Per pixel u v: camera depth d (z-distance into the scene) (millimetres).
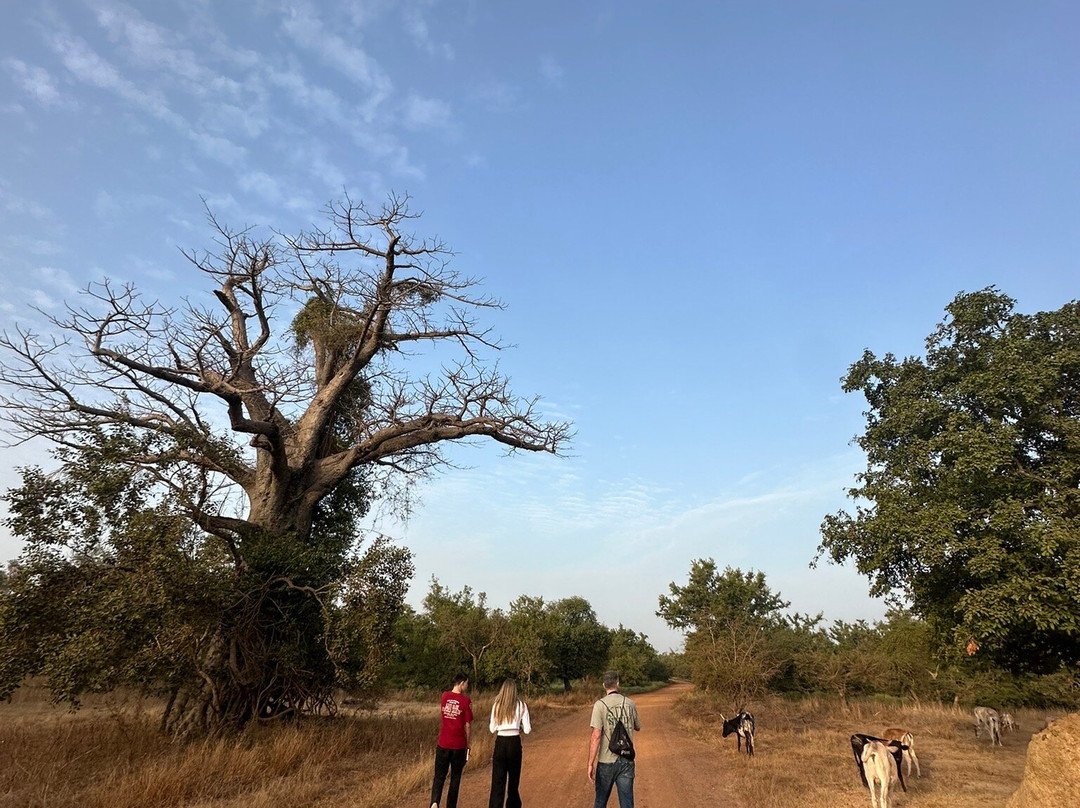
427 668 30906
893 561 12945
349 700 17656
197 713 12344
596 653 46250
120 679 10102
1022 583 10234
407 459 19281
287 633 13438
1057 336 12500
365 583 12383
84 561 10758
